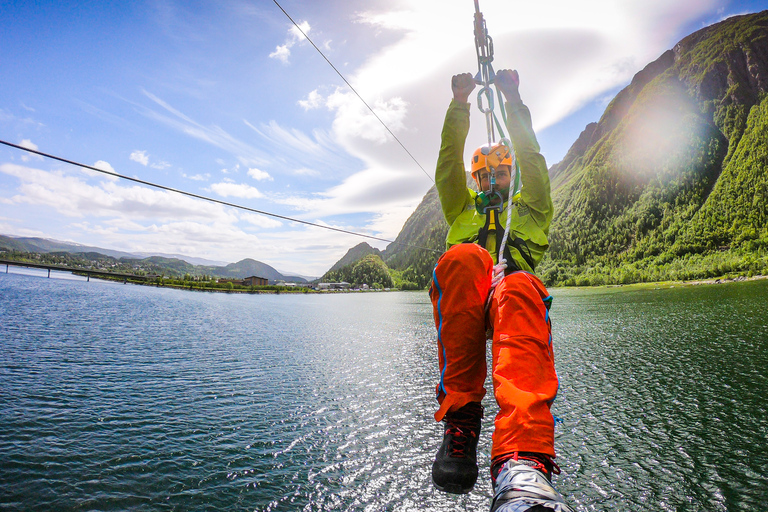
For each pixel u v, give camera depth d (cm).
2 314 5606
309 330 5753
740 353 3462
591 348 3966
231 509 1413
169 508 1398
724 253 15825
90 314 6241
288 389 2748
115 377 2830
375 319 7475
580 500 1499
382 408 2394
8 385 2486
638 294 10012
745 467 1673
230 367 3312
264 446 1869
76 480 1510
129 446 1786
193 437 1920
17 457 1630
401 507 1454
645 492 1538
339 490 1548
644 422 2152
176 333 4966
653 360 3406
